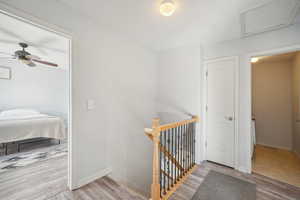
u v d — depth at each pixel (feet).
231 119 7.83
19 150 10.37
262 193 5.64
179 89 9.39
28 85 14.69
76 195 5.20
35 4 4.44
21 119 10.69
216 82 8.41
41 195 5.20
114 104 7.27
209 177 6.84
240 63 7.58
